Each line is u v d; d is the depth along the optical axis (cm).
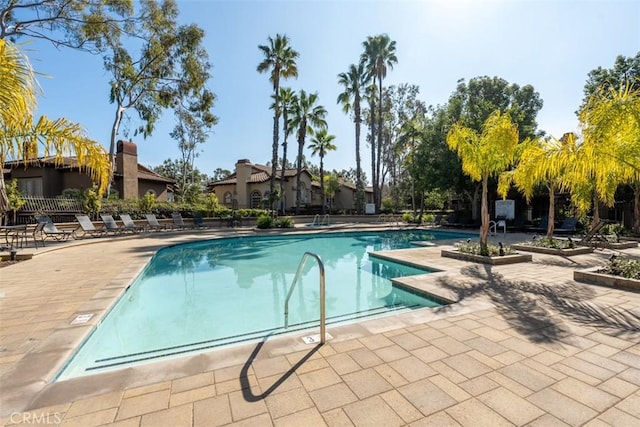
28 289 464
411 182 2745
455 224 1856
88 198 1355
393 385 217
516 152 779
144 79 1842
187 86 1883
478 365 245
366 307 509
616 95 485
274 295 583
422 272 689
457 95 1977
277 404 196
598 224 904
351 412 188
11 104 396
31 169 1666
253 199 2694
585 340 290
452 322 338
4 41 391
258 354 263
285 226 1681
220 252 1062
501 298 429
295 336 302
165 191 2297
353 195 3369
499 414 186
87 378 224
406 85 2988
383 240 1378
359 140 2481
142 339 383
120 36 1628
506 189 904
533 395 205
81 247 949
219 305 523
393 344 284
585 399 200
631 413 185
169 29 1736
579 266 654
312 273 763
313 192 3231
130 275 559
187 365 244
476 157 741
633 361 250
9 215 1145
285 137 2247
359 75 2444
